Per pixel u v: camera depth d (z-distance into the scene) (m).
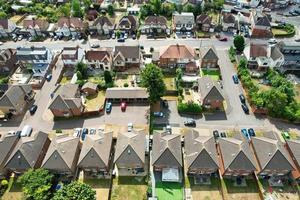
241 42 111.44
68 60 106.06
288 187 67.88
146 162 73.56
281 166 66.44
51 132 83.25
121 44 122.06
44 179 63.56
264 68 104.88
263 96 86.88
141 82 91.50
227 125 84.25
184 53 104.69
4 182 68.75
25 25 128.12
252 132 80.88
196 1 145.12
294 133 82.12
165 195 66.56
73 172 69.81
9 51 108.56
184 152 75.19
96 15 140.62
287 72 108.81
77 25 127.06
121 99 92.25
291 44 113.00
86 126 84.88
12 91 88.62
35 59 106.62
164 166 69.06
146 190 67.44
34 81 102.38
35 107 91.31
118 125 84.69
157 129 83.12
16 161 68.62
